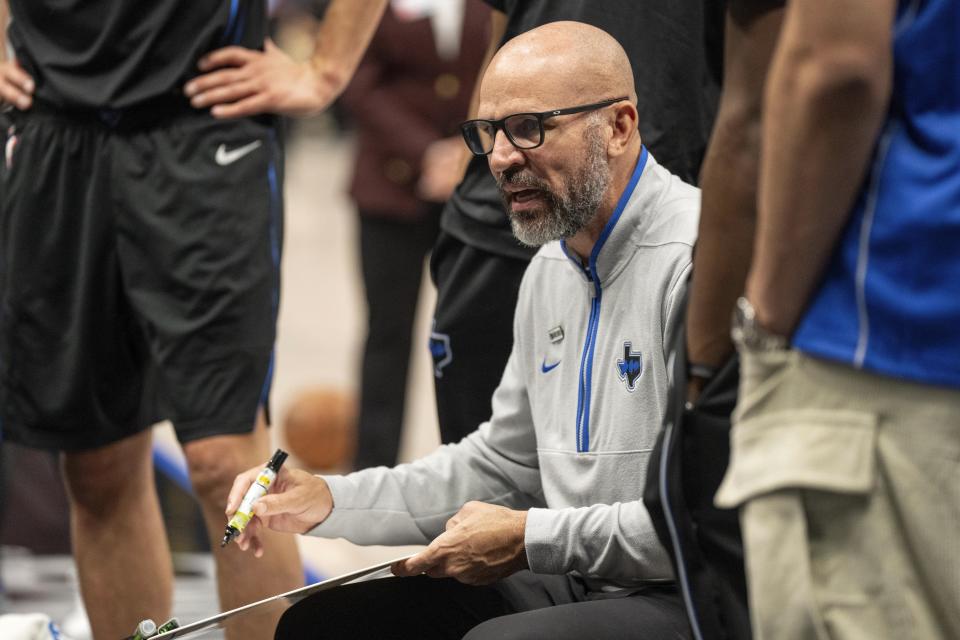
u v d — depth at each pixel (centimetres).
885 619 385
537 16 679
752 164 426
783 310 390
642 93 657
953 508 377
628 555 518
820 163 374
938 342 374
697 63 661
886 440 382
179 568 1060
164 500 1100
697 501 443
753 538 396
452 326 703
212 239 707
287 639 573
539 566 532
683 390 445
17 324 740
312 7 1681
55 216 727
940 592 382
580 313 573
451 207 716
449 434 717
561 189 557
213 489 707
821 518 392
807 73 369
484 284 693
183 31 711
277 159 739
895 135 384
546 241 566
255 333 712
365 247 1267
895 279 378
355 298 2259
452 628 576
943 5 378
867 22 362
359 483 598
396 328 1258
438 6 1255
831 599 390
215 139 715
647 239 553
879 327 379
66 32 718
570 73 556
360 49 771
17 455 1100
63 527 1108
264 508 570
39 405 741
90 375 734
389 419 1252
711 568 443
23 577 1048
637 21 657
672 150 659
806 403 390
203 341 705
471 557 538
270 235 724
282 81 732
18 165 734
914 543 382
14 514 1097
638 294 550
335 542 1114
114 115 713
